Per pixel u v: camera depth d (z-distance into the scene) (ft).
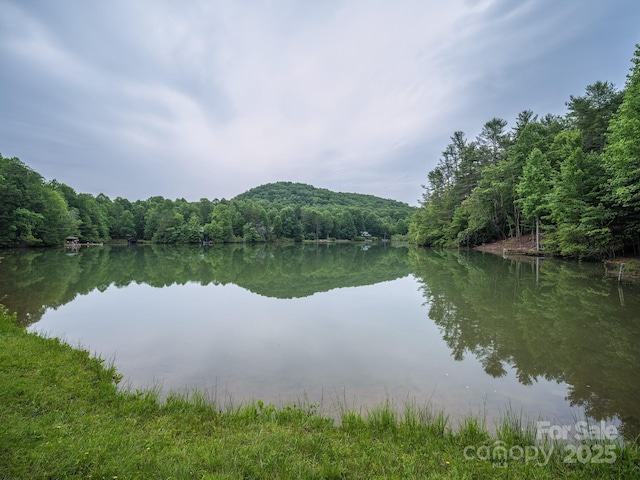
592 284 62.23
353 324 41.98
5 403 16.87
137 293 62.85
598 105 123.44
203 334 37.91
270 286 72.38
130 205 364.38
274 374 26.96
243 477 12.34
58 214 202.69
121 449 13.70
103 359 28.73
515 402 22.59
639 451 15.31
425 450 15.11
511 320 42.19
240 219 344.90
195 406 19.67
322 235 408.05
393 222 499.92
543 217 112.47
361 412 20.59
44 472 11.60
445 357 30.89
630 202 75.31
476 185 185.16
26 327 39.52
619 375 26.81
